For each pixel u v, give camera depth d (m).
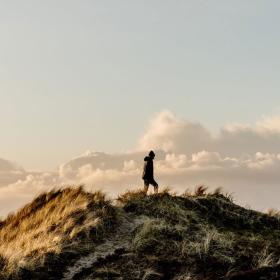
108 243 14.52
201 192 19.19
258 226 17.08
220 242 14.23
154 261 13.21
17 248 14.49
